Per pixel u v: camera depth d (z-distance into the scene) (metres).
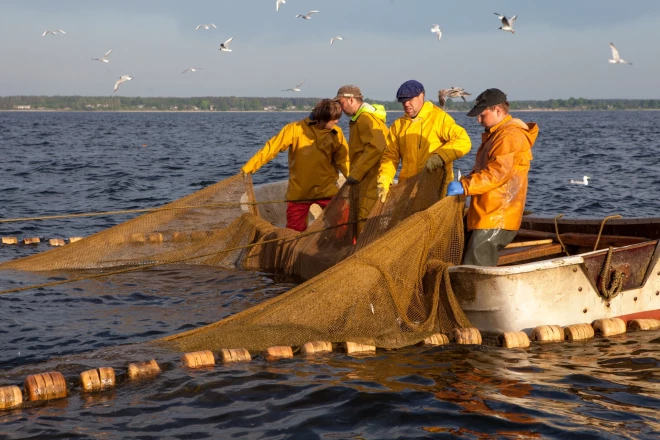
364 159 9.05
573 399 5.46
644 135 60.44
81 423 5.07
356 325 6.82
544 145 45.00
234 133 70.31
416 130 8.18
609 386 5.73
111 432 4.93
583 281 7.19
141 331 7.29
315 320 6.73
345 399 5.43
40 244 12.21
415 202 8.13
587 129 77.38
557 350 6.62
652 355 6.48
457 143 7.87
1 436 4.86
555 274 7.04
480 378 5.89
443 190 7.94
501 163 7.09
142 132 70.50
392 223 8.30
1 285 9.13
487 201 7.24
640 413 5.20
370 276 6.85
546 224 9.44
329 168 10.17
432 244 7.27
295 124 10.21
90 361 6.18
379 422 5.08
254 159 10.43
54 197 18.91
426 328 7.00
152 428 5.00
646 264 7.55
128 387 5.68
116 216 15.28
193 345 6.39
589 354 6.51
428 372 6.01
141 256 10.38
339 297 6.79
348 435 4.90
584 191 20.39
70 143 47.53
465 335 6.81
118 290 8.90
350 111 9.36
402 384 5.73
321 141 10.00
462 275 7.05
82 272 9.98
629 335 7.11
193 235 10.67
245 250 10.20
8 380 5.83
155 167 28.75
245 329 6.56
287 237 9.46
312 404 5.36
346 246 9.05
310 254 9.38
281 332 6.61
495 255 7.36
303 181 10.14
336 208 9.35
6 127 80.62
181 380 5.79
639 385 5.75
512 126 7.23
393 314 6.95
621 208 17.16
